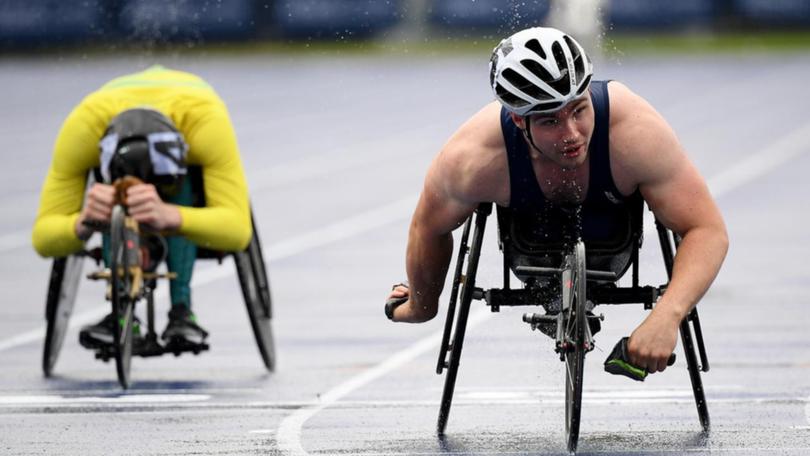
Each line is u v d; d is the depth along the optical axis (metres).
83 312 36.88
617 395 25.25
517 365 28.81
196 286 41.62
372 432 22.30
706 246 19.17
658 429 22.05
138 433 22.39
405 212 58.50
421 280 21.34
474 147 19.52
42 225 27.39
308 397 25.72
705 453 20.14
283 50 175.25
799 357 28.89
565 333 19.89
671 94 122.75
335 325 34.59
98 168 27.88
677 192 19.27
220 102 28.28
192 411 24.39
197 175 28.03
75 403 25.25
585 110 18.61
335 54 175.12
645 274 39.28
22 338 33.41
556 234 20.41
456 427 22.70
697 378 21.42
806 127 96.06
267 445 21.34
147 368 29.55
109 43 147.88
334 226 54.62
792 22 189.50
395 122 105.06
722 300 36.91
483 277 35.59
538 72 18.19
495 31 176.88
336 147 88.50
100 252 28.19
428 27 177.50
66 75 141.62
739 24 188.12
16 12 162.62
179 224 26.66
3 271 44.72
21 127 100.25
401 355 30.42
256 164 79.69
